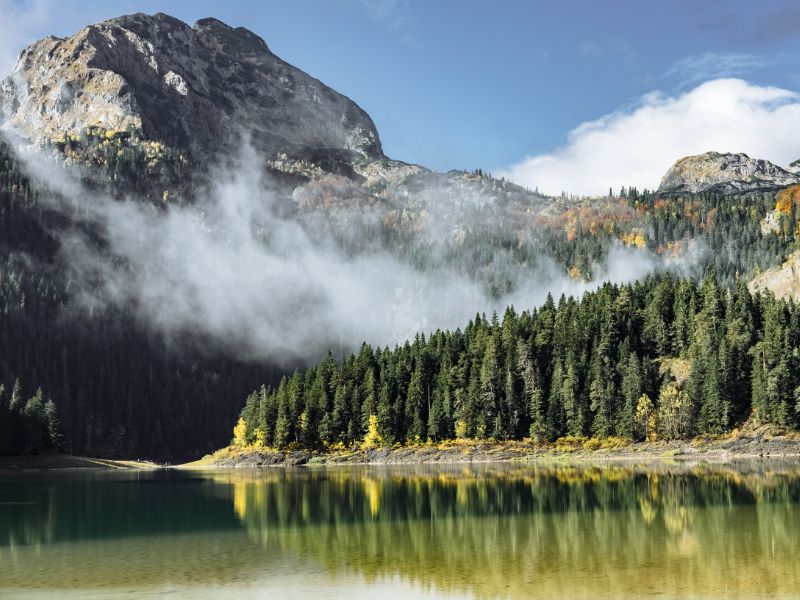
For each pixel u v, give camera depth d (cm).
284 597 3956
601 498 7994
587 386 16125
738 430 14575
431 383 18375
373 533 6072
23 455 19525
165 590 4144
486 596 3916
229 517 7281
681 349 16912
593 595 3878
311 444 18025
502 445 16250
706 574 4272
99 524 6875
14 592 4134
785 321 16025
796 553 4819
